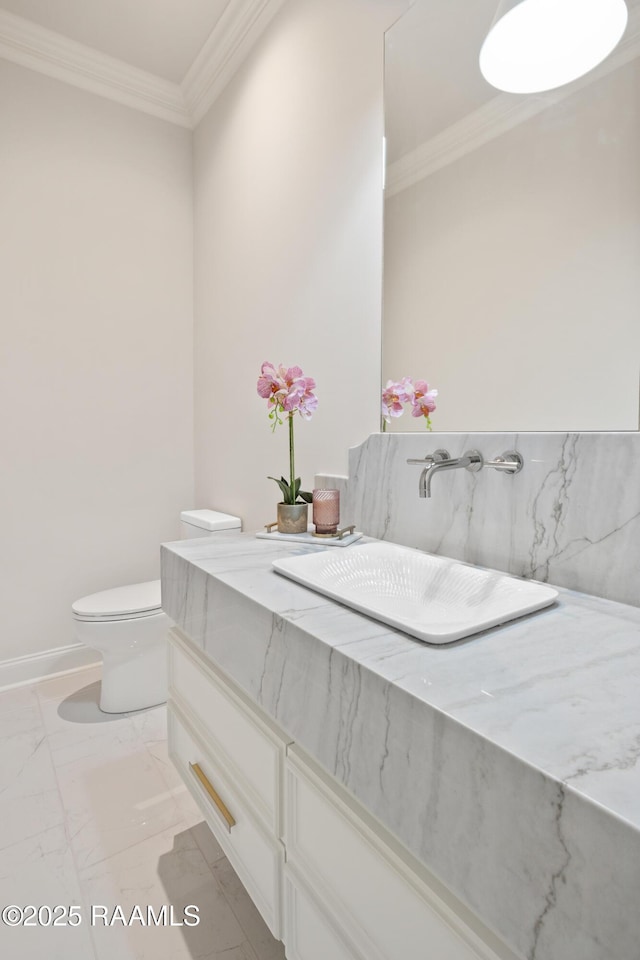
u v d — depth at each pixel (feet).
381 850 2.00
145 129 7.66
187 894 3.82
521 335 3.29
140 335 7.75
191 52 6.90
